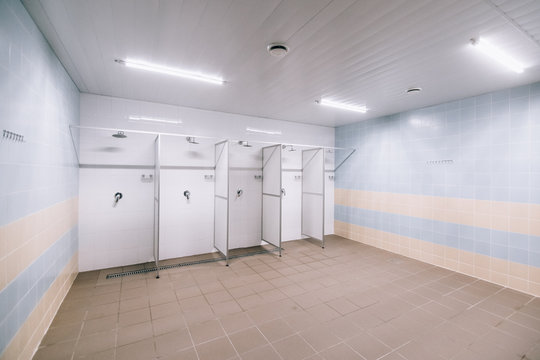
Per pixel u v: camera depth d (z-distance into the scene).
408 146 4.34
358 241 5.26
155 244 3.62
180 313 2.49
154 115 3.94
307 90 3.31
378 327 2.30
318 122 5.37
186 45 2.17
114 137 3.68
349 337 2.15
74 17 1.79
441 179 3.88
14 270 1.58
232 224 4.68
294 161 5.35
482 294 2.97
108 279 3.27
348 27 1.87
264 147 4.85
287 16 1.75
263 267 3.76
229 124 4.57
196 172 4.28
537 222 2.97
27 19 1.73
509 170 3.19
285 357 1.91
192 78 2.91
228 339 2.11
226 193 3.82
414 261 4.08
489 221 3.37
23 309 1.71
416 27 1.86
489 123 3.36
